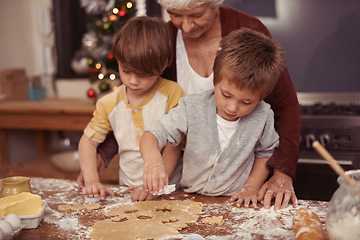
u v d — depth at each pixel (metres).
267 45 1.16
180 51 1.52
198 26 1.33
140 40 1.29
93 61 2.62
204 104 1.27
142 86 1.35
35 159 3.33
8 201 1.02
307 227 0.89
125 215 1.08
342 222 0.80
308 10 2.63
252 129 1.26
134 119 1.43
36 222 1.01
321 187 2.24
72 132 3.59
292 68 2.71
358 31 2.59
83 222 1.05
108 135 1.52
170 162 1.35
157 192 1.06
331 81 2.67
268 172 1.34
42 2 3.52
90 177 1.33
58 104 3.09
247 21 1.50
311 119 2.22
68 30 3.46
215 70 1.15
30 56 3.63
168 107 1.43
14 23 3.62
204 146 1.26
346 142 2.19
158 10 3.01
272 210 1.12
